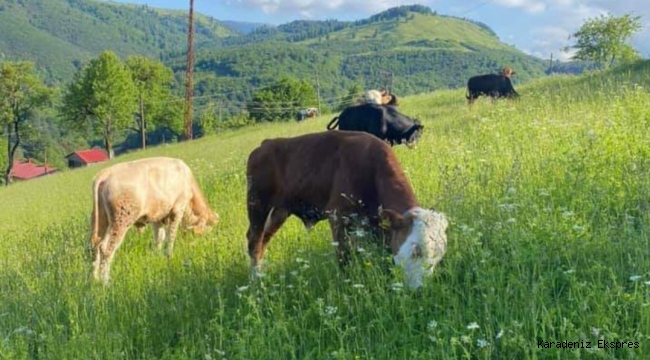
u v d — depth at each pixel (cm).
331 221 710
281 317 602
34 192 3412
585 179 790
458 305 562
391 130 1452
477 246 633
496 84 2706
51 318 746
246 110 10012
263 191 822
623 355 453
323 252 787
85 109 7688
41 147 11988
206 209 1134
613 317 490
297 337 601
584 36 6912
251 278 730
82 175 4053
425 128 1908
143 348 653
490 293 531
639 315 491
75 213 1717
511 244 609
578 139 1026
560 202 748
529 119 1411
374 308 581
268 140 824
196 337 647
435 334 523
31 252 1153
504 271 581
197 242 1071
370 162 689
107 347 639
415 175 1078
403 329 546
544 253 588
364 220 671
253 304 596
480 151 1159
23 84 7706
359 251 656
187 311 704
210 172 1875
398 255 574
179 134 8919
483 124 1489
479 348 491
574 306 516
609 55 6819
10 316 761
